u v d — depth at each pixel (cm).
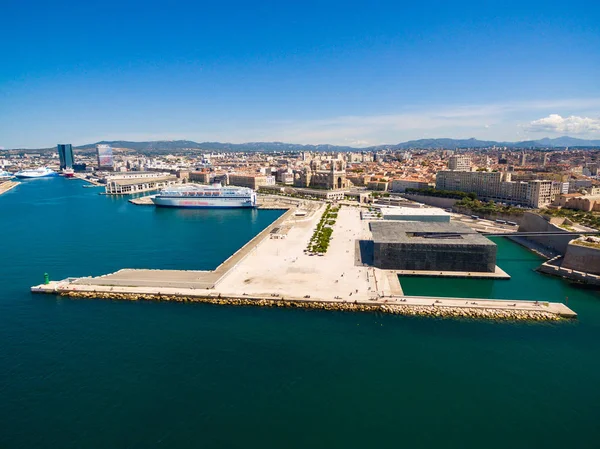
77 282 19950
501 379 12406
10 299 18425
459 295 19038
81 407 11006
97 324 15775
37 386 11875
